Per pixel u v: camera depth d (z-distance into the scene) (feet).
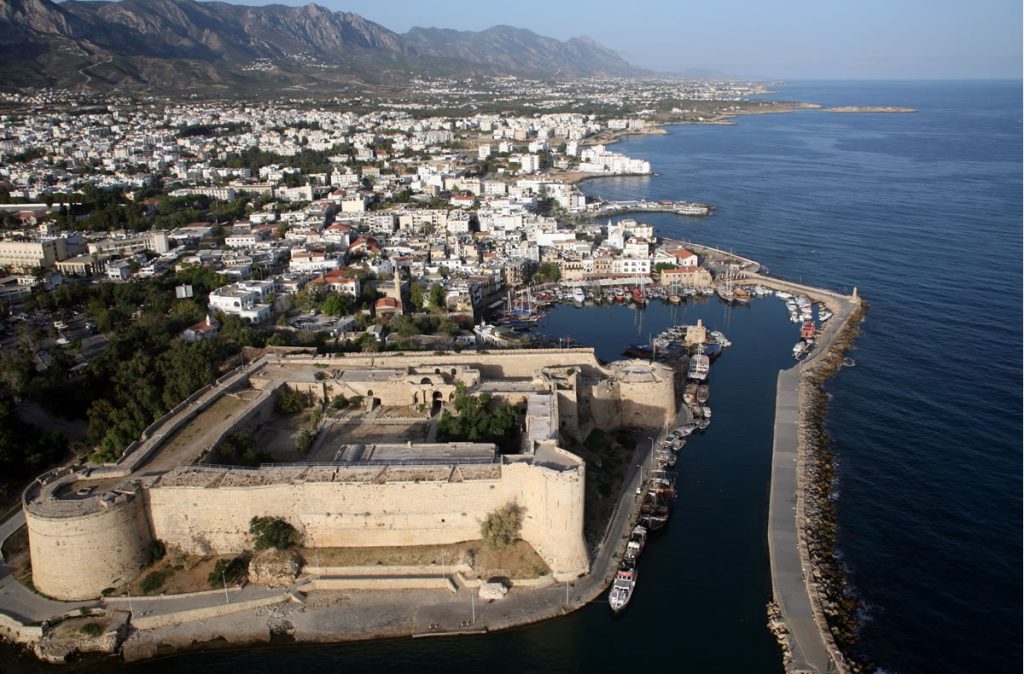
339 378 615.16
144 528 444.96
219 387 597.11
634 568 456.45
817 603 433.48
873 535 497.05
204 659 398.01
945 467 578.66
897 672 389.80
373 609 424.05
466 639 408.67
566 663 398.01
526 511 456.04
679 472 573.33
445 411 567.59
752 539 494.59
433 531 457.68
